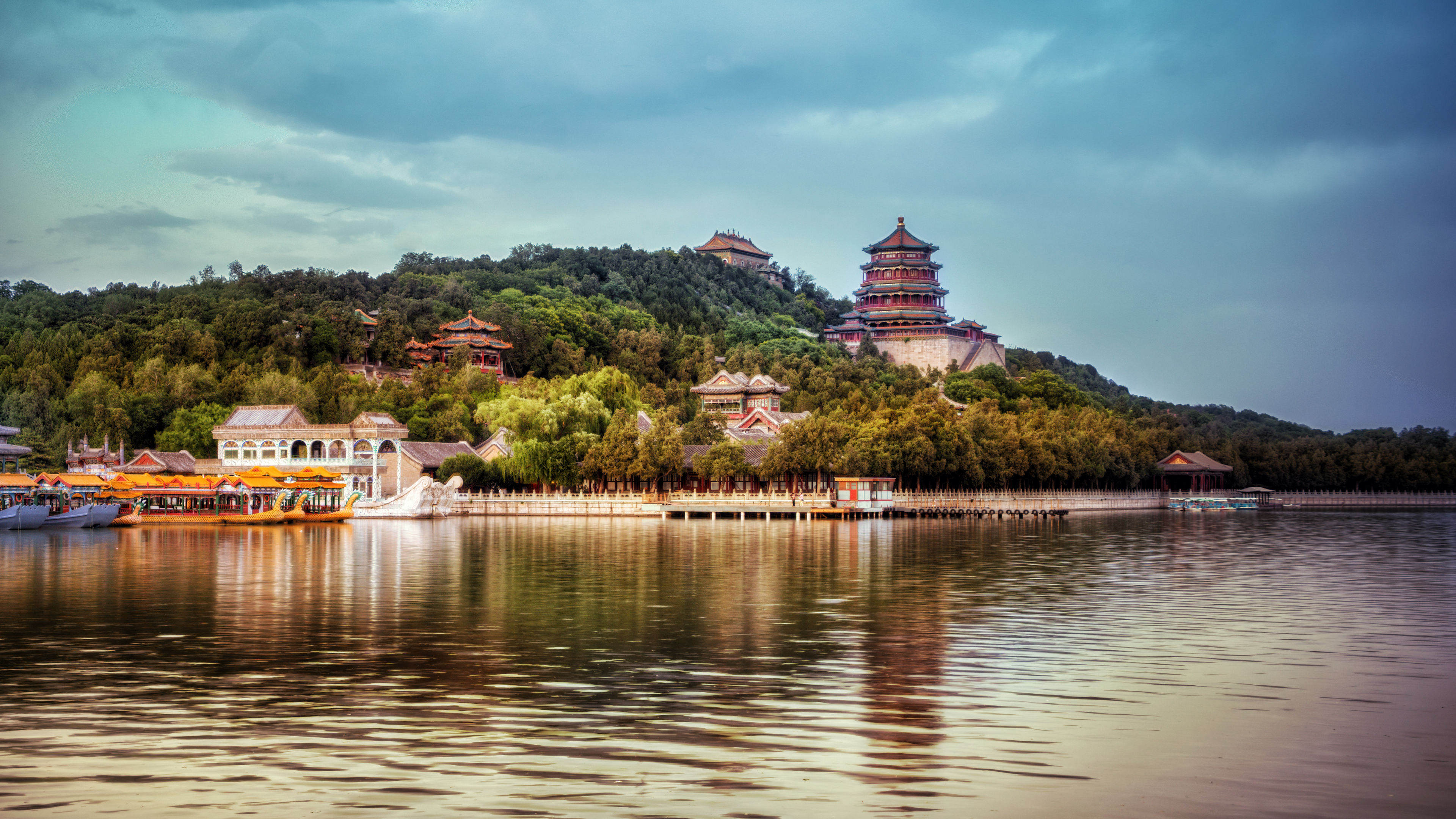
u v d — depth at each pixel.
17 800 26.62
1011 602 59.84
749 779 28.36
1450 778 28.78
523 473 162.38
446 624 51.47
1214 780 28.55
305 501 141.62
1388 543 109.38
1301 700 36.88
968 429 171.75
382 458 161.75
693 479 168.50
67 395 173.62
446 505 149.88
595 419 185.25
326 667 41.53
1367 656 44.50
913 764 29.64
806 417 166.00
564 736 32.12
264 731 32.53
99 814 25.72
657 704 35.94
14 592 63.16
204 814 25.77
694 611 55.97
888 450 158.38
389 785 27.69
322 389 190.62
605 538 109.62
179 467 157.62
